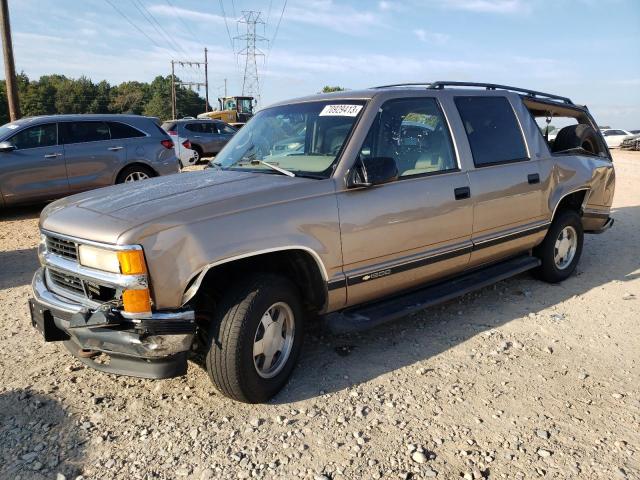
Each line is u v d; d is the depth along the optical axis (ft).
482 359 13.08
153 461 9.36
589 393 11.55
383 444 9.80
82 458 9.43
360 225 12.03
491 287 18.34
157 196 11.02
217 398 11.34
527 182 16.20
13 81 61.67
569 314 15.97
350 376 12.26
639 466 9.20
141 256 9.37
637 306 16.61
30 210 34.47
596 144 20.21
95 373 12.41
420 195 13.21
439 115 14.43
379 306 13.14
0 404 11.10
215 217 10.13
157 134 35.47
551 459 9.39
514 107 16.74
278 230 10.73
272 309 11.14
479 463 9.30
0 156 30.37
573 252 18.99
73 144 32.42
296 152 13.15
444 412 10.82
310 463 9.30
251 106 143.43
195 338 11.34
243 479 8.91
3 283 19.27
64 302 10.57
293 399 11.30
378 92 13.30
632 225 28.55
